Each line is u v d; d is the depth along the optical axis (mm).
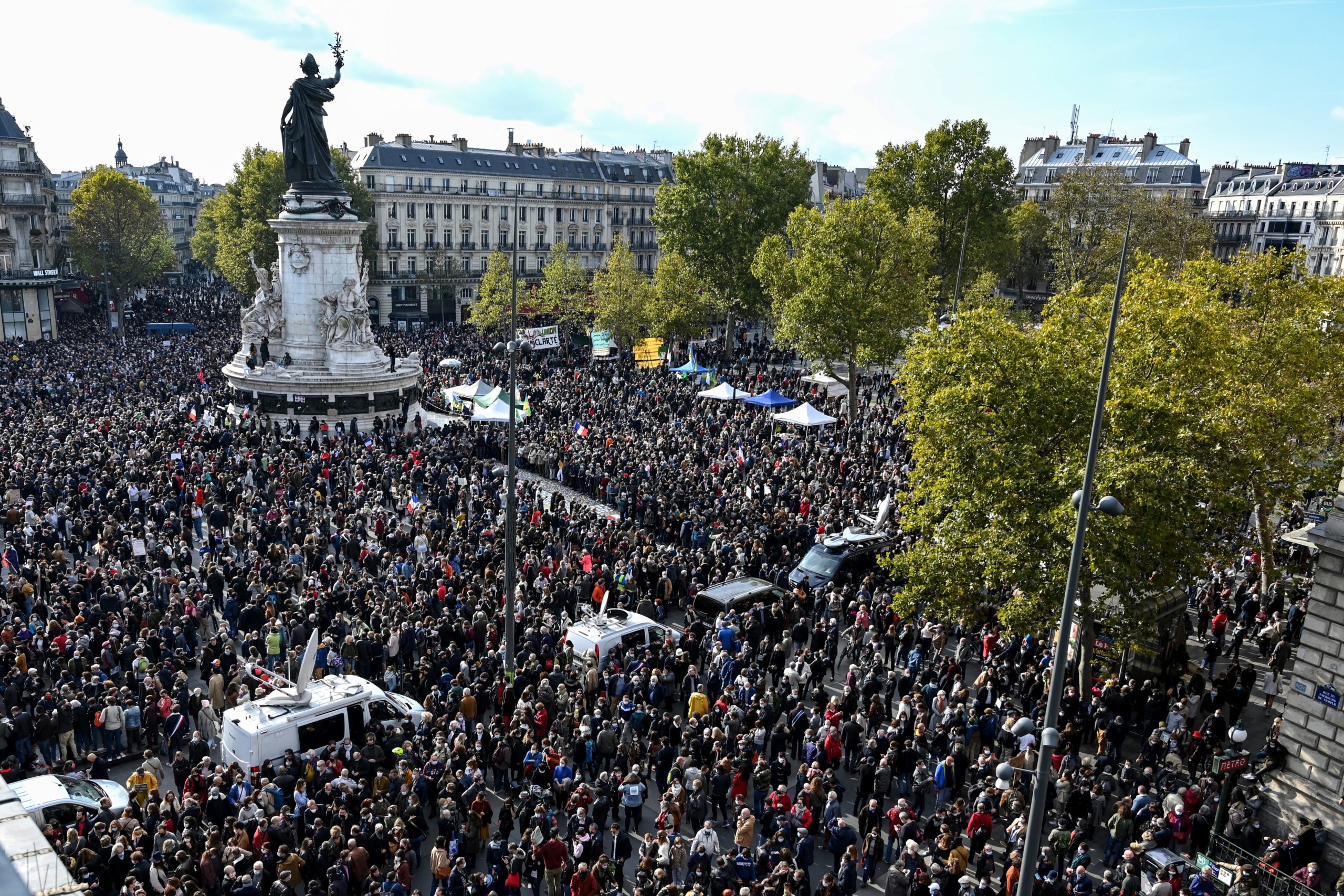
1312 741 22625
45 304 103125
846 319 58594
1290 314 36500
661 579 34562
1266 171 150875
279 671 27953
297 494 42469
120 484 39781
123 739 25875
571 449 50438
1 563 36688
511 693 25312
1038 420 26641
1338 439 36719
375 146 122500
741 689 26250
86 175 185375
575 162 141375
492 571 33625
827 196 66438
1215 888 19391
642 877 18656
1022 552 25625
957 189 90000
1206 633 34312
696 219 97000
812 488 45312
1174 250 92938
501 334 97625
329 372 60500
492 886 19047
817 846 22484
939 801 23125
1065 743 23938
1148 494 24062
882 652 28906
